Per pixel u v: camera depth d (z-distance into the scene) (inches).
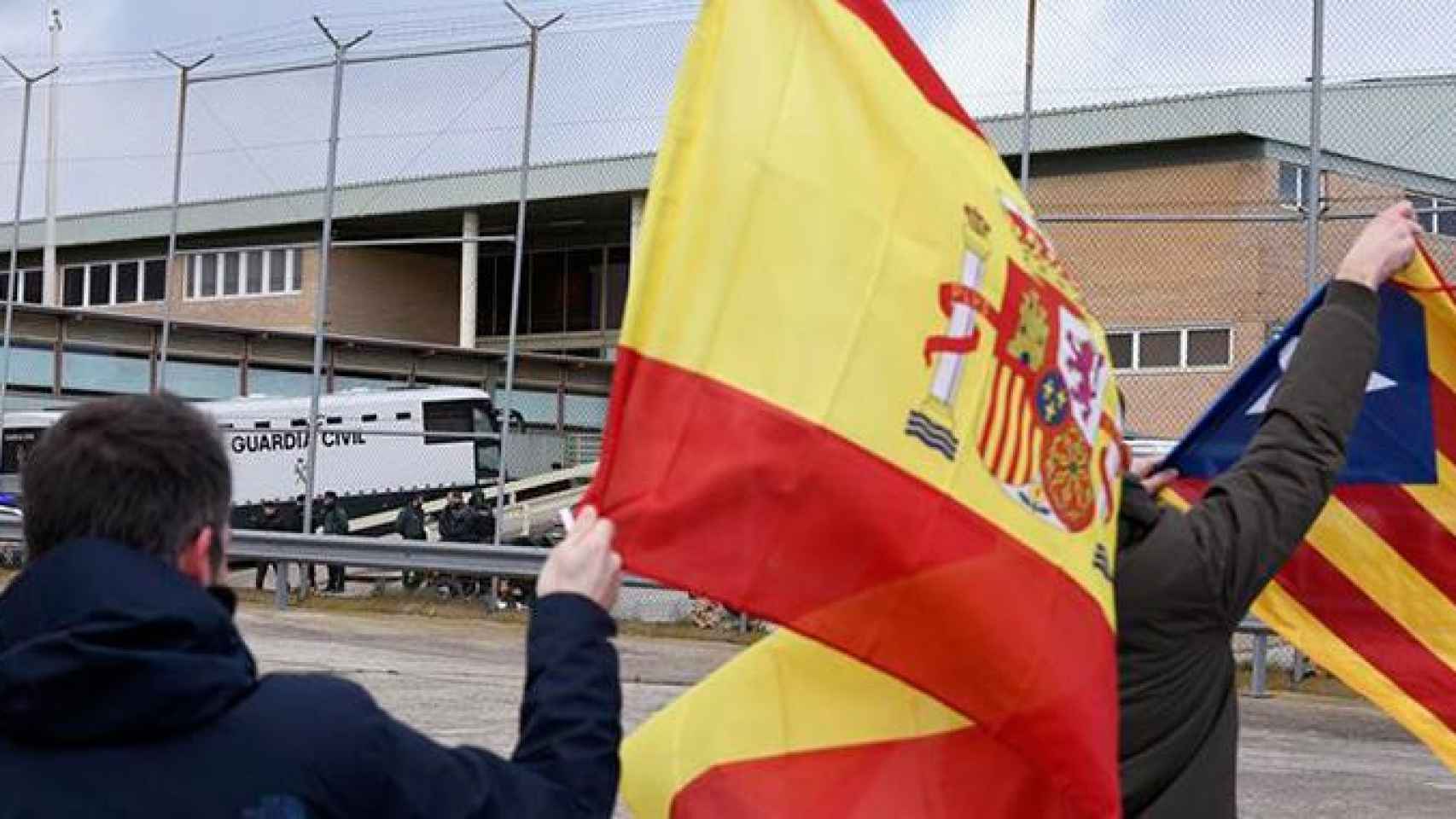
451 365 1306.6
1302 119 941.8
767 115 100.3
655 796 120.5
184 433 81.3
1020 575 102.4
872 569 97.3
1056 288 113.1
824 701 120.6
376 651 525.3
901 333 101.4
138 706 74.6
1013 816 115.3
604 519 93.2
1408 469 149.2
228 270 1496.1
